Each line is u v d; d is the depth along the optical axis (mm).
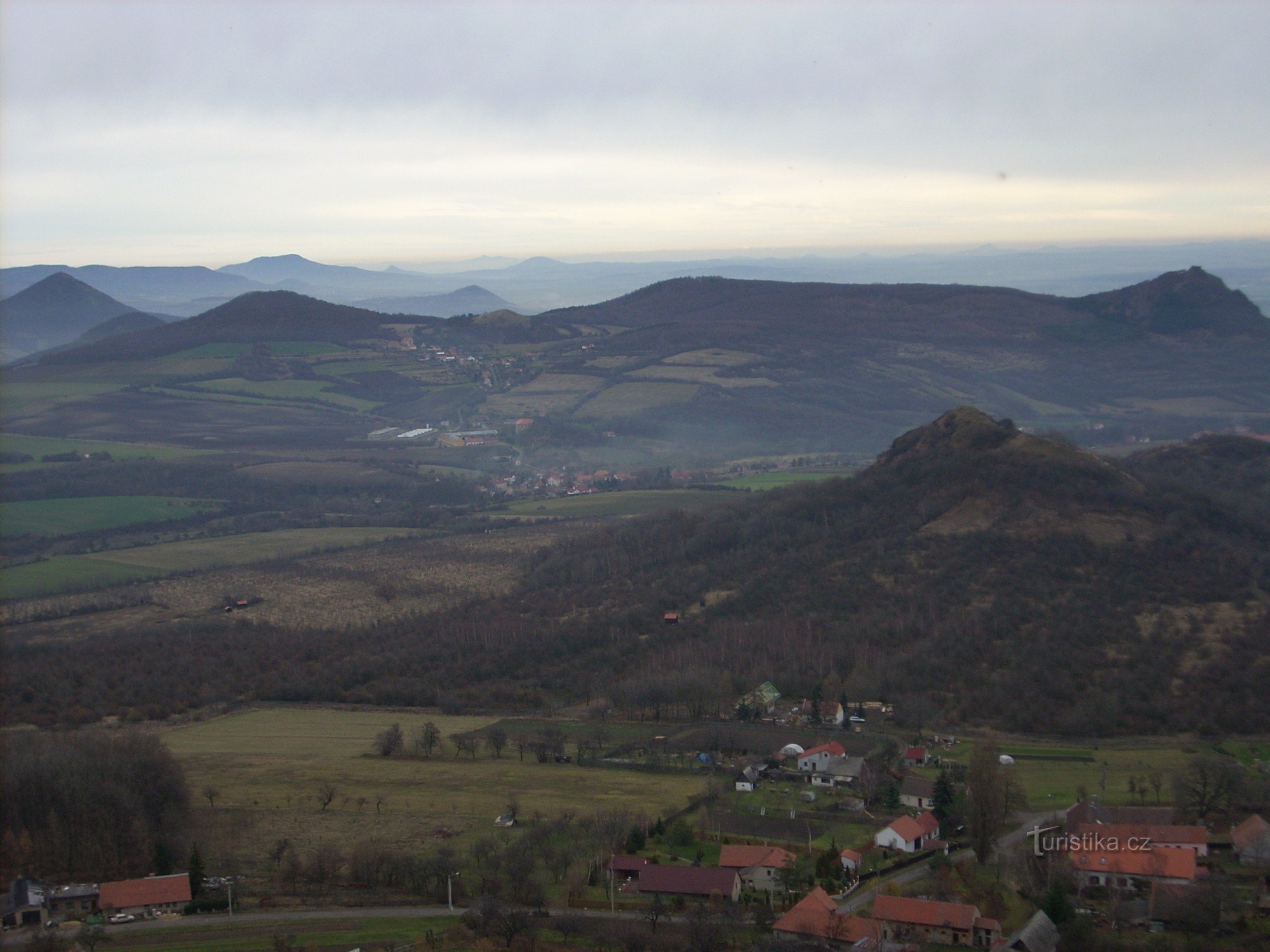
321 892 117938
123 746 146250
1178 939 98938
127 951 105500
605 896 113625
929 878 114062
